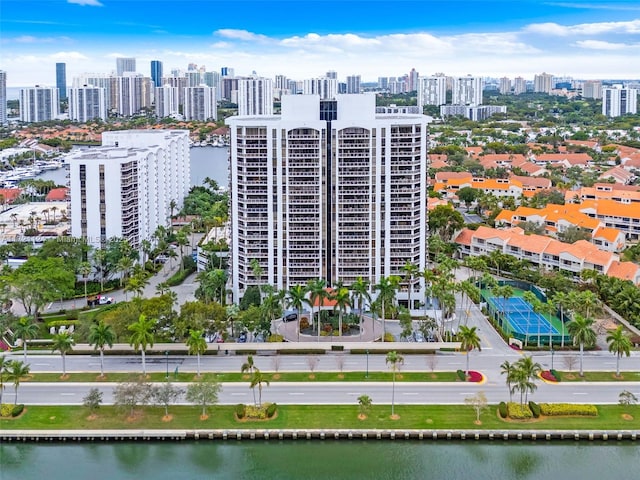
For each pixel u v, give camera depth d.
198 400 145.25
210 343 185.62
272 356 183.00
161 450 142.00
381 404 154.75
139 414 150.75
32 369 174.00
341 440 143.62
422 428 144.62
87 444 143.75
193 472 134.62
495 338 195.50
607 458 139.00
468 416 149.00
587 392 159.50
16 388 153.88
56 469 136.25
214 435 143.62
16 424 146.50
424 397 158.12
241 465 136.75
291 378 168.38
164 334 185.75
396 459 138.00
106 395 159.25
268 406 151.00
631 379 166.12
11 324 188.88
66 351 179.88
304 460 138.00
